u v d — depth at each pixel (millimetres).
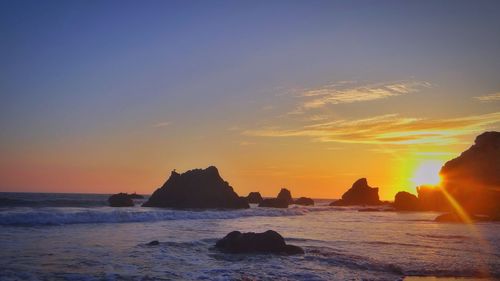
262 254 17812
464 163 64625
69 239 19625
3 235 20062
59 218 26859
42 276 11961
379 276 14438
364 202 101062
